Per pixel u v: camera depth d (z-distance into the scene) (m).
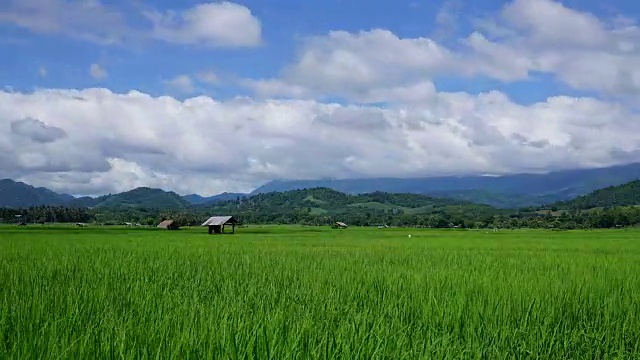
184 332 5.47
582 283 10.80
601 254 23.52
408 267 15.08
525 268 15.13
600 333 6.66
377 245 32.47
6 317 6.39
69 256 18.88
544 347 6.06
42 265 14.68
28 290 8.97
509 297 8.48
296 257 19.36
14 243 30.34
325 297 8.69
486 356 5.70
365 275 12.39
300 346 5.29
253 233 69.44
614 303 8.35
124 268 13.83
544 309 7.87
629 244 36.56
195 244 31.22
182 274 12.50
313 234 65.06
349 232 78.44
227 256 19.58
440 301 8.27
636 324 7.17
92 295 8.50
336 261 17.33
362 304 8.29
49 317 6.46
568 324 7.16
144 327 5.93
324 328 6.25
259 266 14.93
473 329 6.45
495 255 22.14
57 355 4.83
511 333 6.47
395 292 9.38
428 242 38.88
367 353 5.21
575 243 38.41
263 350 5.11
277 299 8.52
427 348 5.41
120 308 7.50
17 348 5.05
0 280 10.55
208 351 4.96
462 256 21.08
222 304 7.59
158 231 74.56
